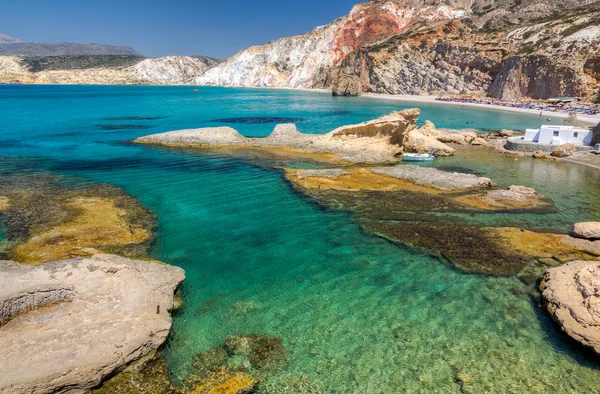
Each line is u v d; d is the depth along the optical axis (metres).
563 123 46.84
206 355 9.32
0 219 16.34
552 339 9.90
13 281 10.45
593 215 18.03
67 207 18.05
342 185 21.97
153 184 22.39
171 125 47.47
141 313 9.91
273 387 8.45
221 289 12.15
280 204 19.31
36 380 7.73
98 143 34.78
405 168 25.06
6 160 27.62
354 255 14.33
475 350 9.55
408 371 8.91
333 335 10.11
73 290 10.41
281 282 12.61
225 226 16.75
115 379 8.45
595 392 8.32
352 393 8.32
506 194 20.34
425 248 14.70
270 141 34.28
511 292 11.91
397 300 11.60
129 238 15.16
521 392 8.31
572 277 11.79
